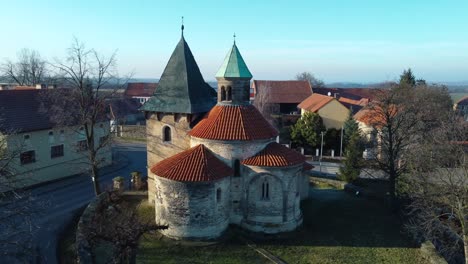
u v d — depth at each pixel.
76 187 45.91
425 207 31.88
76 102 41.84
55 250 29.27
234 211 31.09
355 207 38.38
